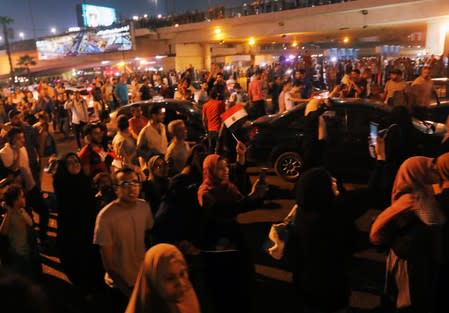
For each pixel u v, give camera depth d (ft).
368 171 24.49
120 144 18.61
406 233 9.45
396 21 83.35
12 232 13.88
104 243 10.33
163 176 14.32
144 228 10.87
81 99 40.86
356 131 24.47
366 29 96.17
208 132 27.99
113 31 145.59
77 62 170.09
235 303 10.52
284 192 24.73
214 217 11.12
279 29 103.14
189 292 6.86
